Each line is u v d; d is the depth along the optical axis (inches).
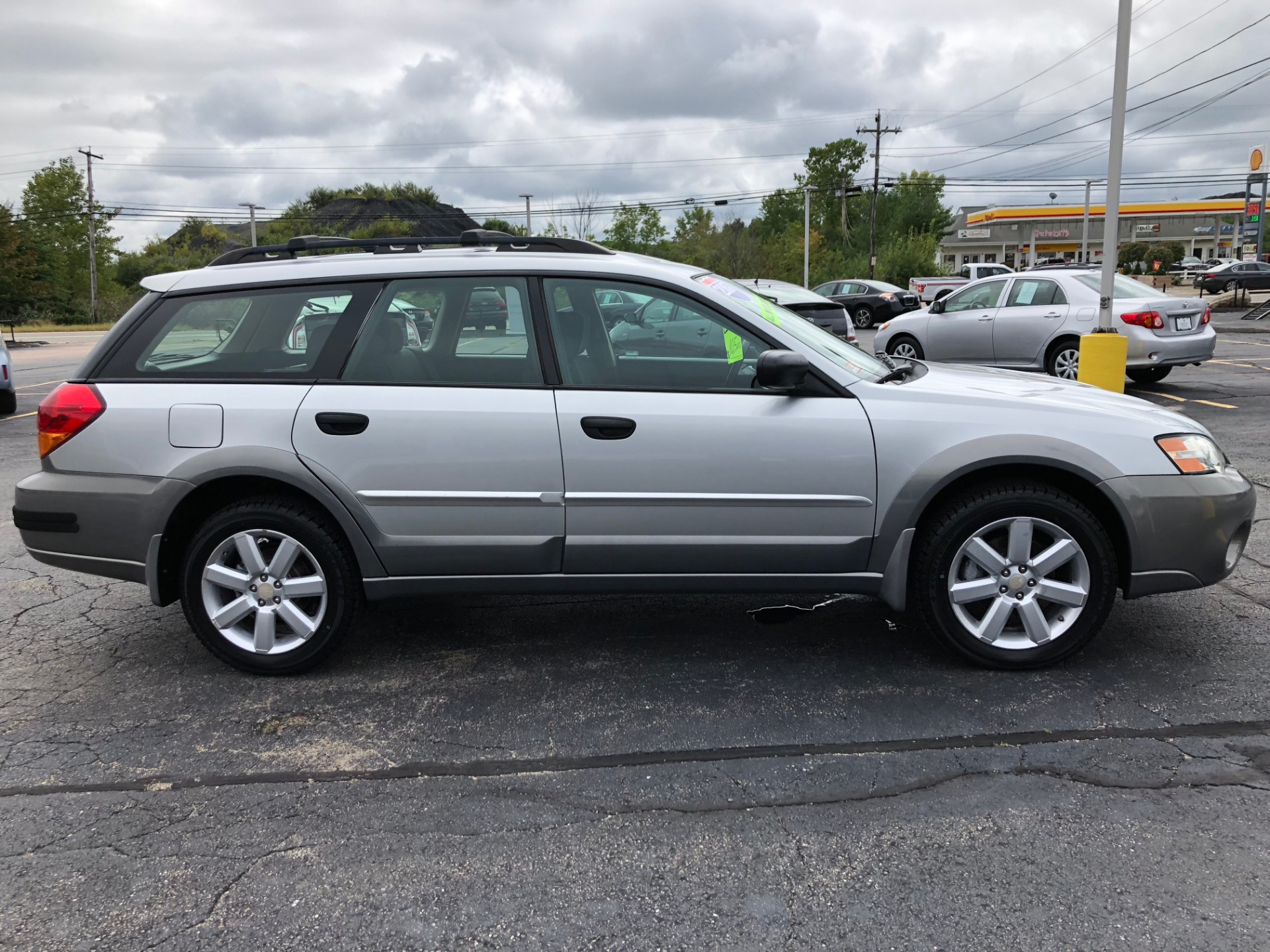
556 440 140.5
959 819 107.4
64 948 89.1
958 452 138.7
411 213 3582.7
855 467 140.0
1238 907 91.0
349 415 141.9
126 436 145.0
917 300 1125.1
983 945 86.8
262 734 132.0
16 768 123.3
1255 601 174.6
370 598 148.2
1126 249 2765.7
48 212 2869.1
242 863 102.0
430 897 95.8
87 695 146.1
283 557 147.2
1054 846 101.7
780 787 115.3
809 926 90.1
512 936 89.8
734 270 2199.8
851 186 2444.6
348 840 106.1
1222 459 147.3
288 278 148.4
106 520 146.1
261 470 142.2
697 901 94.3
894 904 93.0
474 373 144.3
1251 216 2044.8
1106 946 86.3
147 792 117.0
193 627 149.9
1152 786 113.0
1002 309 452.8
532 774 119.8
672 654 157.6
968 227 3294.8
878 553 142.7
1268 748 121.0
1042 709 133.6
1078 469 138.6
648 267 147.2
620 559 143.7
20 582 205.8
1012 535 141.7
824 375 142.3
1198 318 417.1
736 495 140.8
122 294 2974.9
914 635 163.6
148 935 90.9
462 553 144.0
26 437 407.2
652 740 128.0
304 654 149.4
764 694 141.4
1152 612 170.6
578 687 145.8
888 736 127.3
